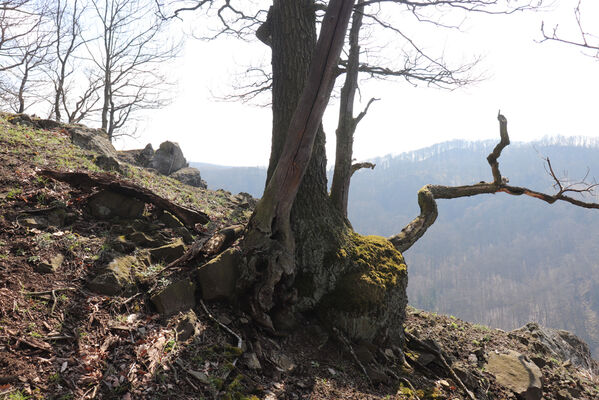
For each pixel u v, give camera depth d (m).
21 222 5.15
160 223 6.34
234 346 4.46
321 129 6.05
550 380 6.72
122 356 3.77
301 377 4.54
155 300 4.59
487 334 7.72
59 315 3.97
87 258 4.93
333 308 5.32
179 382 3.70
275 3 5.96
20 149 7.22
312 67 4.97
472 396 5.21
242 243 5.30
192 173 14.02
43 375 3.27
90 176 6.07
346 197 7.05
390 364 5.27
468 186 8.18
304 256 5.50
